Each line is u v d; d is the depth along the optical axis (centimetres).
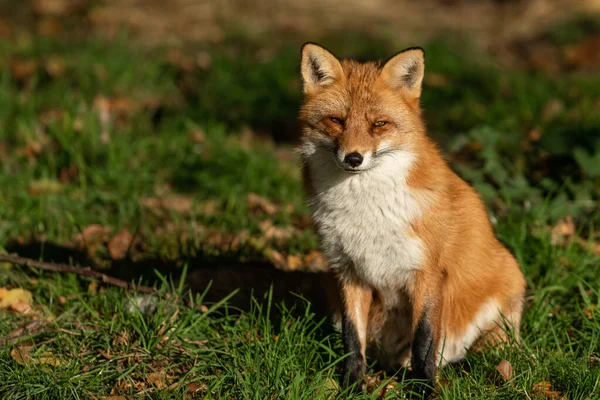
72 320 932
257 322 886
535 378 805
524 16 2519
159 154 1467
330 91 857
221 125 1605
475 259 881
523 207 1187
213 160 1453
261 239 1190
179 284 995
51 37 2100
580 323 923
